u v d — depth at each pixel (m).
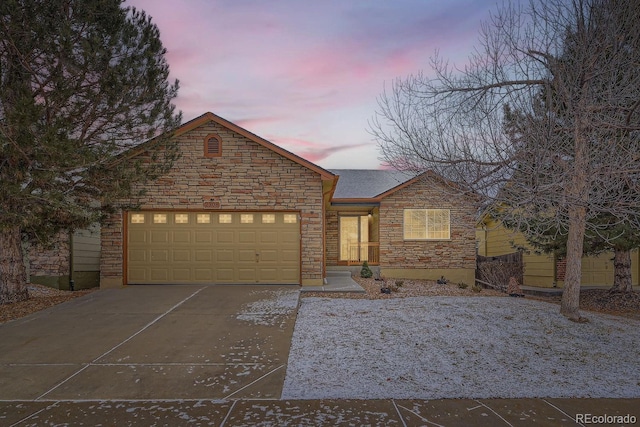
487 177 8.38
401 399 5.32
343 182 21.19
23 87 9.02
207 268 13.66
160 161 13.30
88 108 10.59
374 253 19.02
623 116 7.98
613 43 7.55
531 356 7.05
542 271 18.50
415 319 9.24
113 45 10.23
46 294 12.84
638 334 8.57
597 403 5.20
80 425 4.62
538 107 7.62
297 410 4.99
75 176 10.94
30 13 9.27
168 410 5.00
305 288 13.02
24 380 5.98
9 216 9.37
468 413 4.90
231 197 13.67
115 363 6.65
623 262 14.05
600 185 7.85
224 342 7.68
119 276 13.37
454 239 18.25
